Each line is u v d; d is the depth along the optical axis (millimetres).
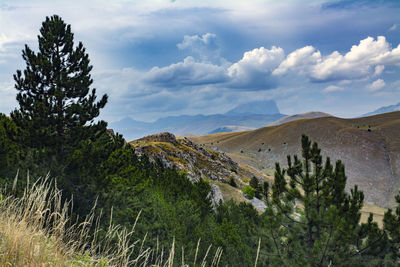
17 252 3459
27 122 10680
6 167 9258
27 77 11695
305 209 10773
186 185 23094
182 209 16844
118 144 14312
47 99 11617
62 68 12578
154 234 11766
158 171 26094
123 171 12523
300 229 10844
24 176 9250
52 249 4066
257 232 12656
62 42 12445
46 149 10664
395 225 9719
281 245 11617
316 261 9820
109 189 11398
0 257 3275
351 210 10328
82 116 11953
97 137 12891
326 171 10641
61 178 10094
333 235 9641
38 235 3898
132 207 12172
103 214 10000
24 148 10586
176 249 11211
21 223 3873
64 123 11820
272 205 11961
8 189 7238
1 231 3715
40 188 4492
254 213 13445
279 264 10844
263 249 11805
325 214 9977
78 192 10289
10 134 10523
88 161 11211
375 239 9883
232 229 15445
